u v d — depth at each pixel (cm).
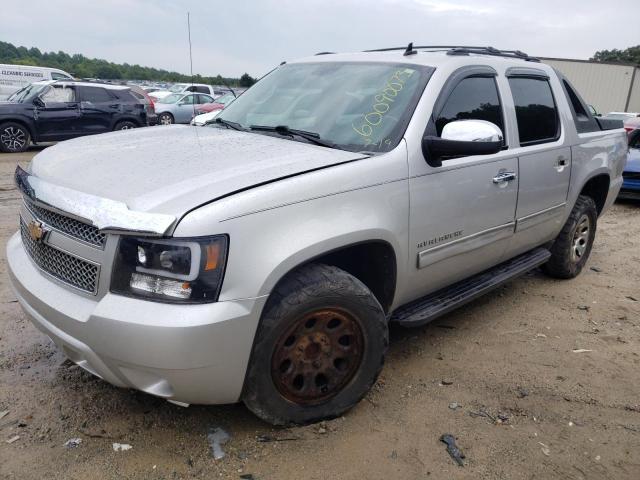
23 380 316
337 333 275
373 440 275
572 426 296
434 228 319
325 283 258
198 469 251
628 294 496
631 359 373
